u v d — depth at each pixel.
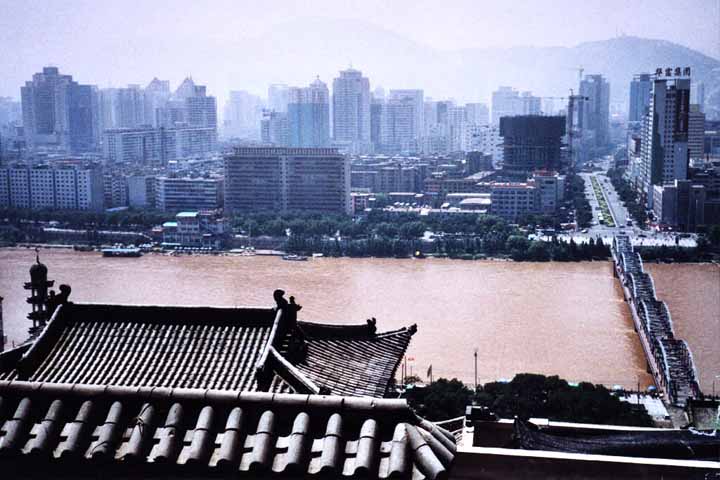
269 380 60.72
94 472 37.41
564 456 50.78
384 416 37.34
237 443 36.97
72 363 64.19
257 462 36.06
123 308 67.94
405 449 35.47
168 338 66.31
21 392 39.41
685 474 50.38
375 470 35.22
